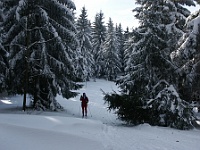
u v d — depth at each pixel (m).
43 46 17.06
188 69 16.05
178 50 15.89
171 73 15.67
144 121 15.16
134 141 9.55
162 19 17.19
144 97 15.10
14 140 7.29
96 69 60.69
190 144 9.72
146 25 15.52
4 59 20.47
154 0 17.47
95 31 61.78
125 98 14.81
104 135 10.16
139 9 20.09
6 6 16.98
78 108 23.42
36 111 17.72
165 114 14.60
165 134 11.80
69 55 19.70
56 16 17.88
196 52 15.53
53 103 18.25
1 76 19.64
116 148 8.19
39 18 17.17
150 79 15.59
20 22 15.90
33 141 7.45
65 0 17.61
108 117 19.19
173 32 17.48
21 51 16.89
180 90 16.55
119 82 16.48
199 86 15.68
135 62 16.30
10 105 22.14
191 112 14.89
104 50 59.66
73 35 17.73
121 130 12.05
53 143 7.52
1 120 9.78
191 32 15.30
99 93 39.03
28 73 17.55
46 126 9.79
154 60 15.64
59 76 18.34
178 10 20.20
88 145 7.68
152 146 8.95
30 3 16.19
